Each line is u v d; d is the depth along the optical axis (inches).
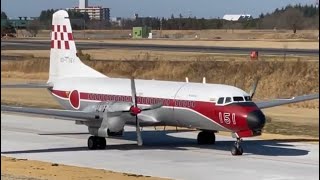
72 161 3193.9
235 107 3275.1
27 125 4677.7
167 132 4333.2
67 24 4370.1
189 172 2891.2
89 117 3459.6
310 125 4724.4
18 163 3102.9
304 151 3535.9
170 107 3533.5
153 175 2819.9
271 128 4547.2
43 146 3710.6
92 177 2726.4
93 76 4220.0
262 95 6653.5
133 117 3491.6
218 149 3597.4
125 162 3166.8
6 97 6643.7
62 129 4485.7
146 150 3563.0
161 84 3686.0
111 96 3846.0
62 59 4392.2
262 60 7578.7
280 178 2760.8
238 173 2874.0
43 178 2684.5
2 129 4446.4
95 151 3531.0
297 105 5959.6
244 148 3634.4
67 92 4158.5
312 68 6747.1
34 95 6875.0
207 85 3518.7
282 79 6737.2
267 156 3353.8
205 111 3385.8
